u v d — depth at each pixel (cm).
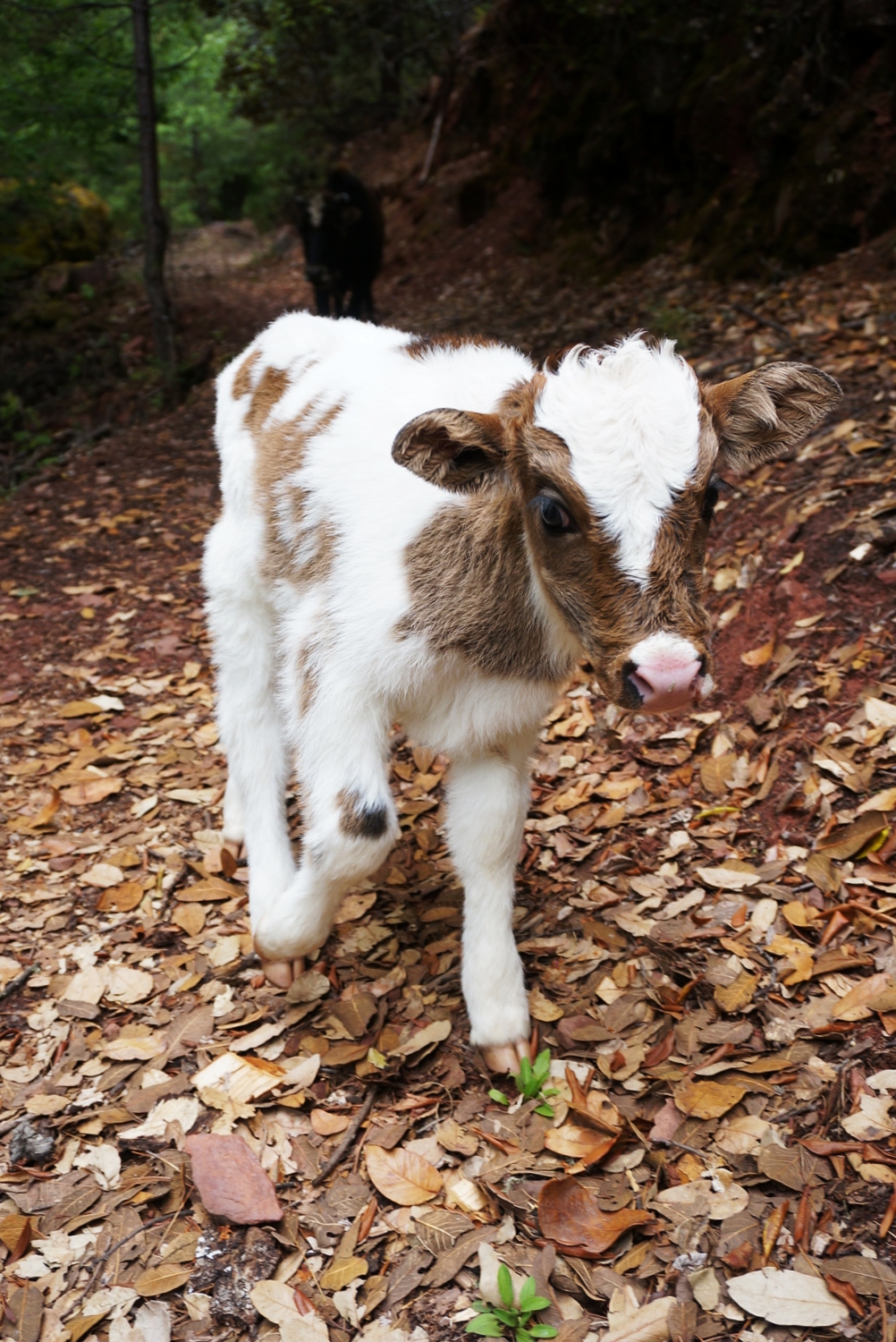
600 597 232
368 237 1311
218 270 2112
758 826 360
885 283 759
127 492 783
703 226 1041
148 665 531
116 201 1977
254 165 2680
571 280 1199
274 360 353
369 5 1736
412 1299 239
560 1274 239
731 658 432
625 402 228
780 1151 252
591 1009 309
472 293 1322
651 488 226
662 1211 247
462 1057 301
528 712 287
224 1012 322
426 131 1970
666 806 381
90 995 331
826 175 874
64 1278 248
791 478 514
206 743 464
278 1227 255
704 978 307
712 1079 278
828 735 373
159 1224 259
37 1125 287
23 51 1062
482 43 1744
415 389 296
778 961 308
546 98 1342
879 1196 238
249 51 1836
